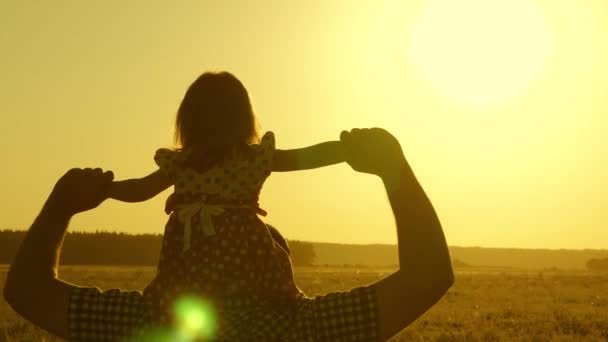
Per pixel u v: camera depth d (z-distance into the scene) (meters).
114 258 141.75
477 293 38.41
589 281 62.16
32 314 2.30
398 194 2.27
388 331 2.18
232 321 2.21
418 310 2.19
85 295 2.31
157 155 2.43
